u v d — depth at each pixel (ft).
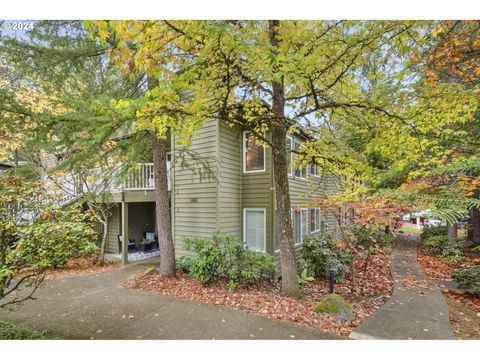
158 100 13.53
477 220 36.91
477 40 15.40
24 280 11.55
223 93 15.08
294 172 31.22
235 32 10.32
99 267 28.35
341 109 17.72
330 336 12.07
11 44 16.43
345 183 22.03
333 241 27.12
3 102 14.10
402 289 19.75
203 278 19.90
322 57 13.62
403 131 16.97
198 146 26.78
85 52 18.02
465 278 18.08
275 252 26.32
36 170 26.43
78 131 16.47
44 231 10.32
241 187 28.37
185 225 27.76
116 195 29.96
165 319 13.97
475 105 14.20
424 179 20.97
